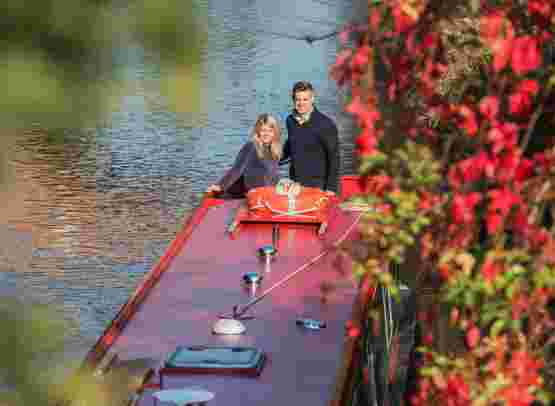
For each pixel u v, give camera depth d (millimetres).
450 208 5840
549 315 6086
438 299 6348
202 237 16016
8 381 8859
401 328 12258
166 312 12547
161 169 31938
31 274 22234
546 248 5637
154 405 9336
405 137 6078
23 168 27781
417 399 6262
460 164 5594
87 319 19781
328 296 13078
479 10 5824
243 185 20031
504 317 5738
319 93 41125
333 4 49625
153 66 36281
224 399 9930
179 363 10461
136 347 11391
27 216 25859
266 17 48719
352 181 20141
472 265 5773
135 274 22938
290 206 16531
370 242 6145
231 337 11703
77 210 26797
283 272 14188
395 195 5836
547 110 6223
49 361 9008
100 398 9500
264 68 44375
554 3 5570
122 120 34719
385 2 5637
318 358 11133
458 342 6551
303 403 10008
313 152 18125
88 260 23469
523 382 5730
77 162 30469
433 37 5738
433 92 5969
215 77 42000
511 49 5332
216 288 13492
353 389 10758
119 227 26172
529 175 5664
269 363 10906
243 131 36875
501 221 5617
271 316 12430
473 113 5676
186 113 36719
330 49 45781
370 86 5758
